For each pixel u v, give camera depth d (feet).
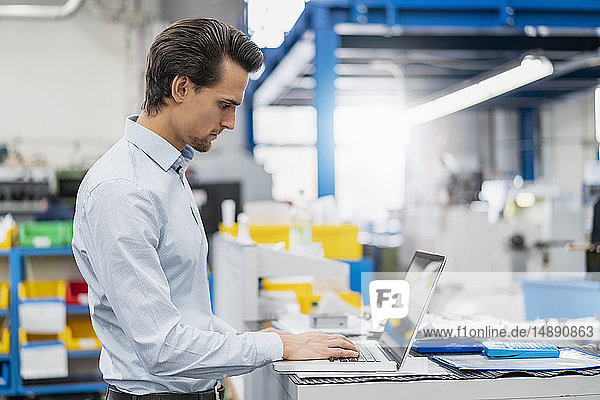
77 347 16.88
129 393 5.56
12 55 27.68
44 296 17.43
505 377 5.95
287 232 13.01
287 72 31.24
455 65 34.50
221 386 6.10
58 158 27.86
